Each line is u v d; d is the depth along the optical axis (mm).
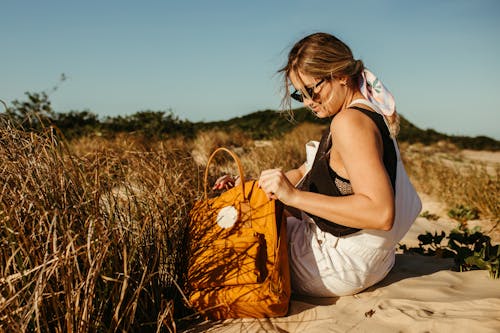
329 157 1871
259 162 6004
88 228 1700
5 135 1850
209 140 9133
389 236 1913
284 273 1901
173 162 3398
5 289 1529
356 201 1615
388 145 1748
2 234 1637
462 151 19359
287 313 1973
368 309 1932
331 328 1799
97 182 1854
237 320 1945
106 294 1704
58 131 1830
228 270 1859
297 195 1758
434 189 6312
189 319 2002
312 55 1790
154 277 1958
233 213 2041
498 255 2330
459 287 2158
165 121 11477
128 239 1896
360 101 1784
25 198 1637
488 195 4969
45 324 1480
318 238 2031
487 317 1741
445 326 1704
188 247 2080
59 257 1498
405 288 2168
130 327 1698
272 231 1968
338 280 1989
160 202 2352
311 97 1861
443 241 3561
